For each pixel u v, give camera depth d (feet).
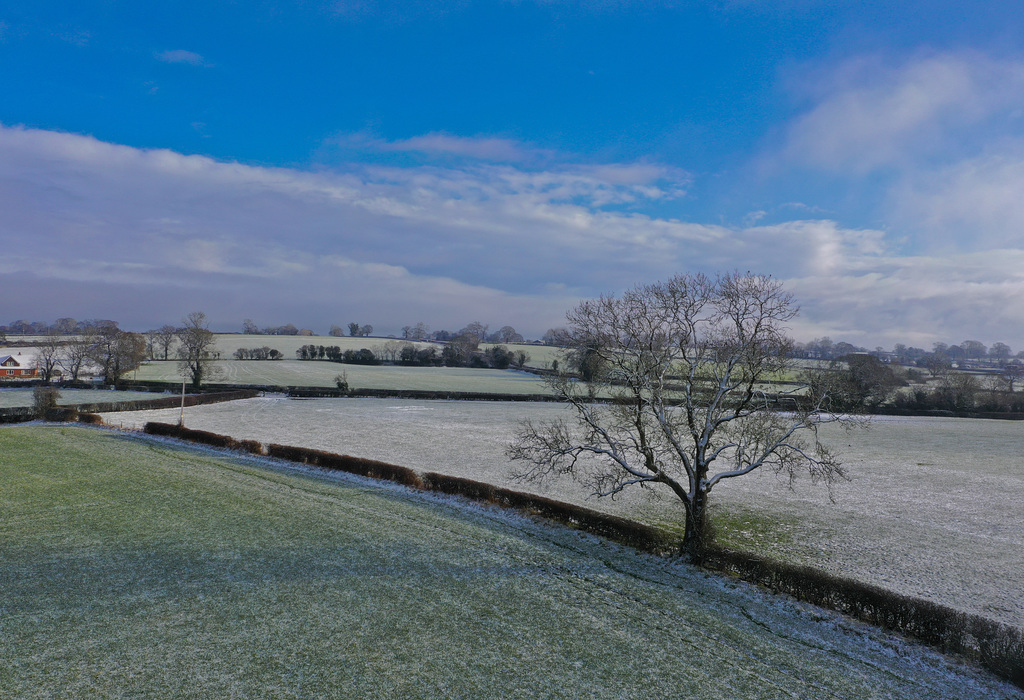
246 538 83.71
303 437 192.85
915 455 188.03
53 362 384.27
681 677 51.55
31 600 61.93
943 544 99.04
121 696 45.98
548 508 99.60
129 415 225.56
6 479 112.98
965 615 57.93
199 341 335.47
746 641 58.65
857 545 97.40
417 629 58.44
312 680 49.06
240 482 118.21
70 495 103.50
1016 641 53.93
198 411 251.39
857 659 55.98
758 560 75.05
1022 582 82.48
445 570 74.13
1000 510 122.21
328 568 73.46
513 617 61.82
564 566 77.10
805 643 58.80
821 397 82.12
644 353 86.02
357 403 299.58
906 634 61.05
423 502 107.34
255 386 336.90
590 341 87.86
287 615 60.59
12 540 79.71
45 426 179.11
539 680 50.26
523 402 320.29
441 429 215.92
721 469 157.28
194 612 60.59
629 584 72.02
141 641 54.49
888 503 126.31
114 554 75.92
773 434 82.33
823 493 134.31
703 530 82.43
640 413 85.81
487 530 91.20
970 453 193.47
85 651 52.39
